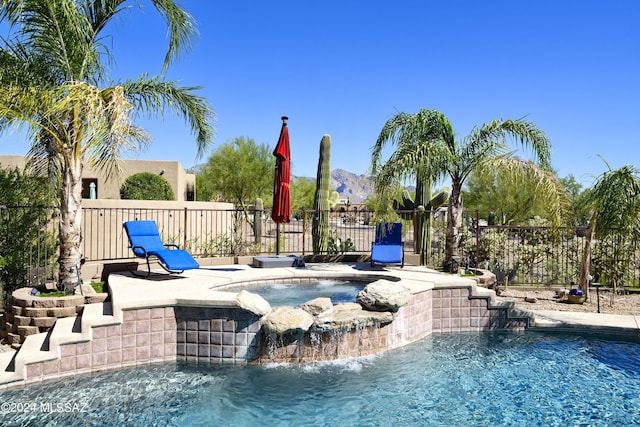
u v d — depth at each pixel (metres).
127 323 5.57
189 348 5.79
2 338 6.23
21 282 7.57
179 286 6.92
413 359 6.08
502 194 21.27
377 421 4.36
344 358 5.96
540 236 11.18
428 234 11.02
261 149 27.34
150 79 7.19
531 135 9.12
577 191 25.80
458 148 9.53
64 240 6.58
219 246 11.98
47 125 6.39
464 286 7.51
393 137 10.11
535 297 9.48
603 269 10.48
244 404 4.65
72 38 6.58
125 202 11.05
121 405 4.57
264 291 7.90
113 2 6.95
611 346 6.77
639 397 4.95
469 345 6.75
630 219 8.84
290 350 5.73
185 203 12.39
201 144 8.16
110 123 5.88
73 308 6.12
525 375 5.57
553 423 4.35
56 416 4.31
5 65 6.14
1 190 7.76
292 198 30.30
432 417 4.45
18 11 5.81
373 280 8.69
